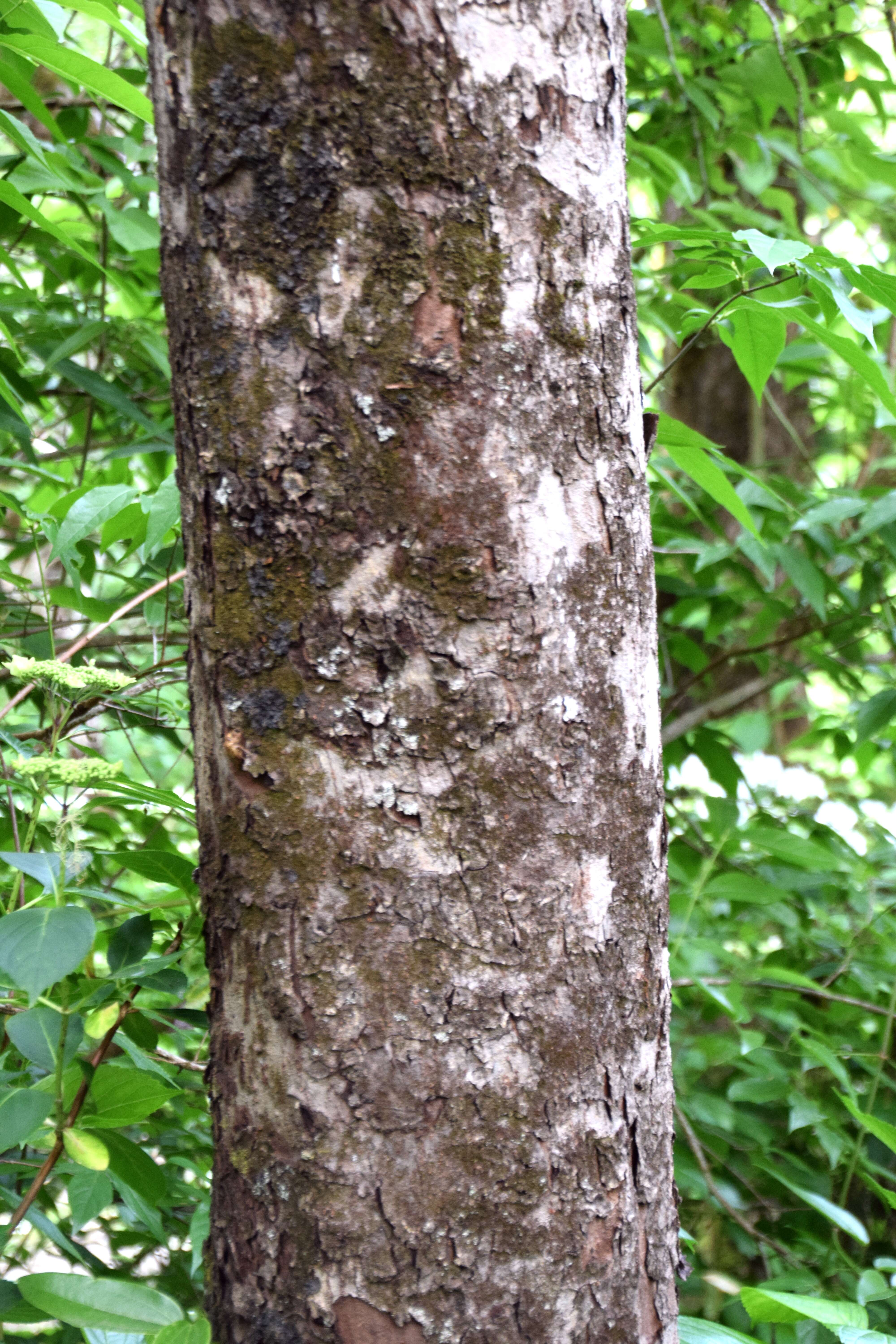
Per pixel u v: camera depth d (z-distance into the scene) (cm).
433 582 155
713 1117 233
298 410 155
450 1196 154
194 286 157
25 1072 183
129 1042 183
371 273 154
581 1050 157
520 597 156
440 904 155
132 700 217
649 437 171
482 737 155
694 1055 242
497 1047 155
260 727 156
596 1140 158
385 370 154
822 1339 207
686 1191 249
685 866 292
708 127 357
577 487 158
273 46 153
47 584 215
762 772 326
